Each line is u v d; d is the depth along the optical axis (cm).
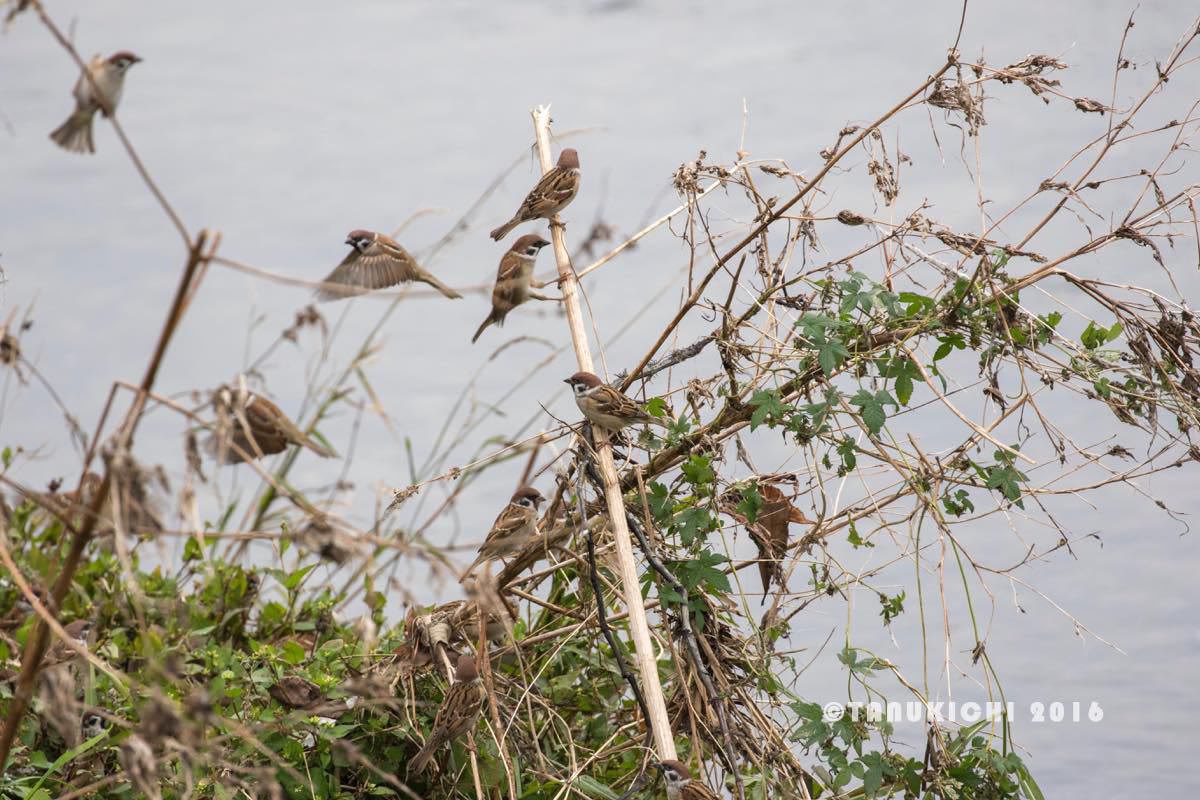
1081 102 1041
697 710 1066
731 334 1103
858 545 1086
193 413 694
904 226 1073
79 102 751
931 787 1009
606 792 1033
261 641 1228
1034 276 1062
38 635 773
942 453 1095
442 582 721
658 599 1072
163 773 923
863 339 1064
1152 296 1045
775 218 1075
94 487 982
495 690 1102
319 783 1005
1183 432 1043
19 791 943
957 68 1034
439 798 1068
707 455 1077
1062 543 1093
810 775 1057
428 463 1324
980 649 1037
